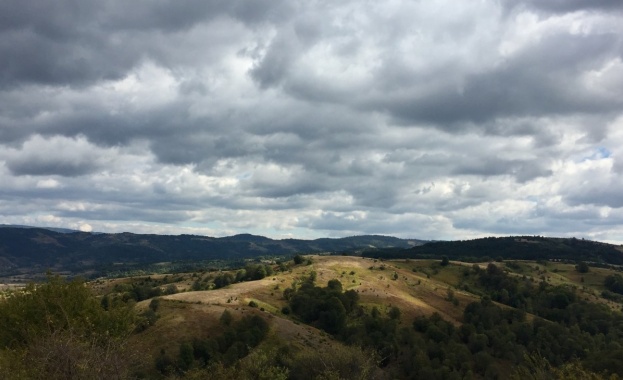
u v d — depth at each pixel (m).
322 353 46.91
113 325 34.34
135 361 19.80
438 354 100.75
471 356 103.19
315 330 114.44
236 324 102.44
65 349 17.48
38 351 18.17
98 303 36.47
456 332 117.75
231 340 92.38
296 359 49.44
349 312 134.38
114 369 17.66
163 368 71.50
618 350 56.88
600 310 137.75
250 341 91.50
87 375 16.81
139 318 37.84
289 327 108.06
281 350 81.25
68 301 34.09
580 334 112.19
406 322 131.25
